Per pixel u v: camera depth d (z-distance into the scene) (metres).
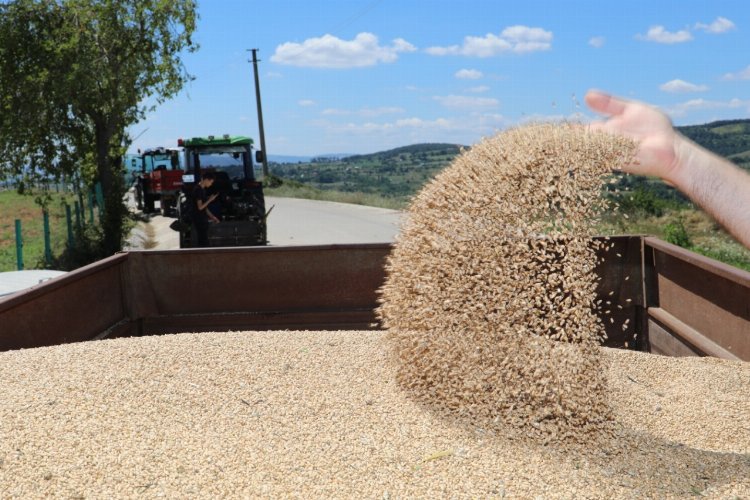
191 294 6.58
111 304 6.25
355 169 106.12
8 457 3.39
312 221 25.02
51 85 19.86
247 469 3.34
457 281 3.87
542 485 3.25
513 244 3.75
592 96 2.06
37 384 4.25
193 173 17.36
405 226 4.28
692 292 5.61
